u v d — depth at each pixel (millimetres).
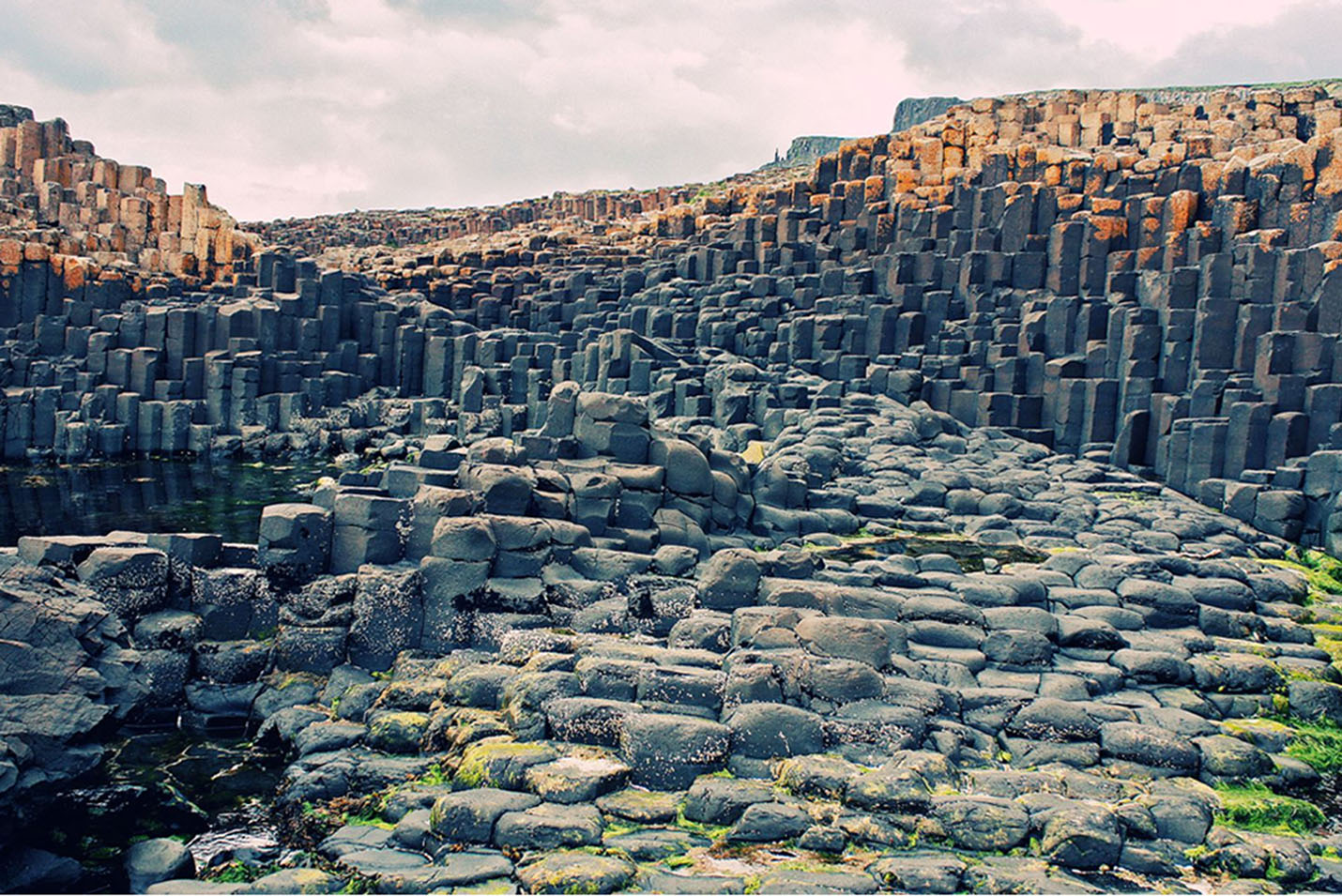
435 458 18672
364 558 16438
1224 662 15727
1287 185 31094
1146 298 32500
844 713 12953
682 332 42438
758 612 14688
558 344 43250
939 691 13727
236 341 41750
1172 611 17781
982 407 33781
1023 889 9719
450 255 55312
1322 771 13641
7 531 24781
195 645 15430
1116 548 21375
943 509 24906
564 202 74875
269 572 16125
